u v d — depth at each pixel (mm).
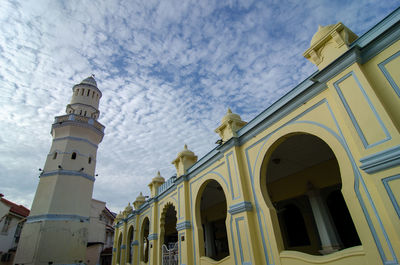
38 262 13664
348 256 4184
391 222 3531
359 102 4176
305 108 5430
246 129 7160
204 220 14570
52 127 18422
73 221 15766
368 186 4031
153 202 12688
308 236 8930
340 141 4594
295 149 7551
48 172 16656
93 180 18438
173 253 10016
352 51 4352
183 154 10539
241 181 6750
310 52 5176
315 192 8359
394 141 3641
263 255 5836
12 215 20391
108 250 28406
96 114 21828
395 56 4027
